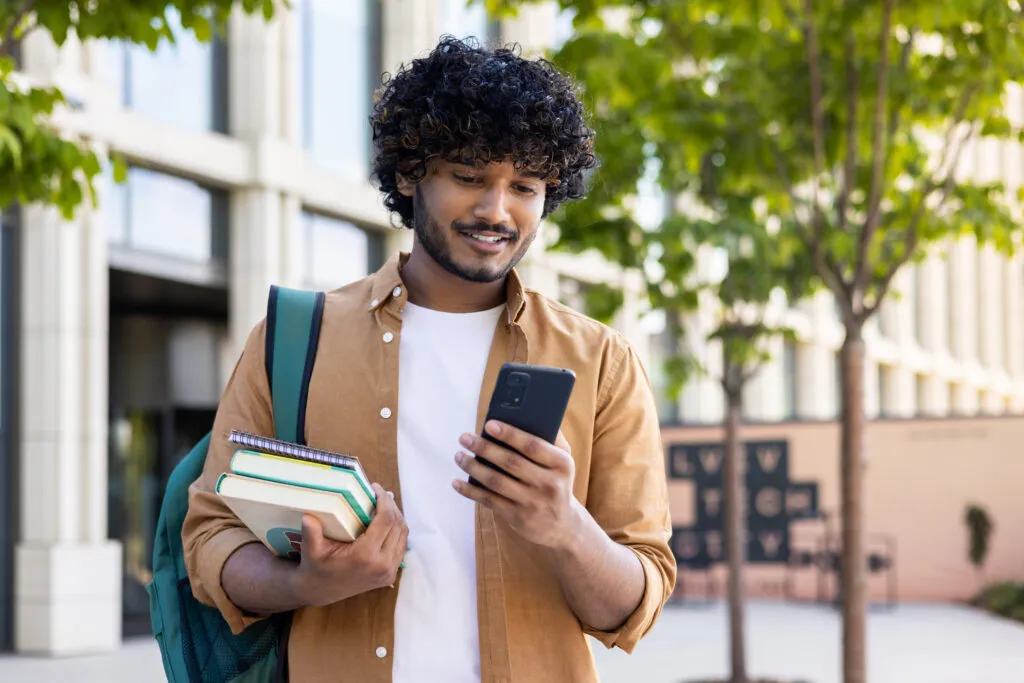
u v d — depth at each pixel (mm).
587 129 1854
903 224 6293
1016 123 6023
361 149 13914
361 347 1834
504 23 15312
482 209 1720
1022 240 6031
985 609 15273
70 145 4008
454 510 1772
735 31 5891
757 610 15328
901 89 5621
